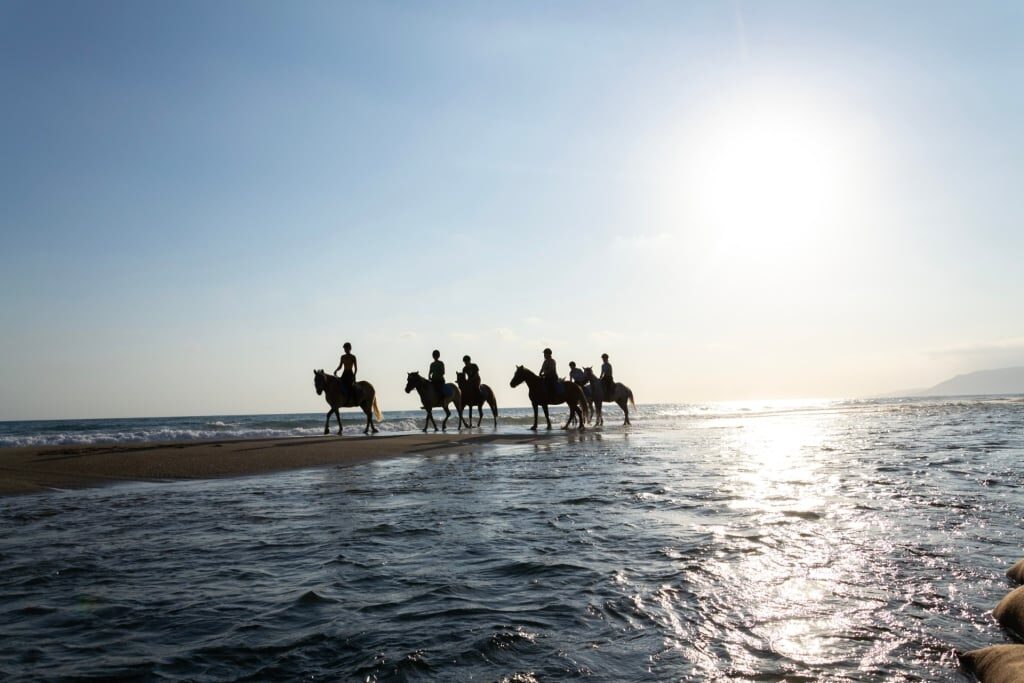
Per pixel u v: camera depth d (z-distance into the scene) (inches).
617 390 1080.8
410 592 175.8
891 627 144.5
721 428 1002.1
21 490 390.3
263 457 552.4
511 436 836.6
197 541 241.0
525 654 132.4
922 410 1643.7
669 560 203.0
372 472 469.4
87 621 156.2
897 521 252.7
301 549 226.5
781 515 270.5
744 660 128.3
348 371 856.3
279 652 135.8
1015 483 346.3
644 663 127.3
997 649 120.6
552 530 252.1
